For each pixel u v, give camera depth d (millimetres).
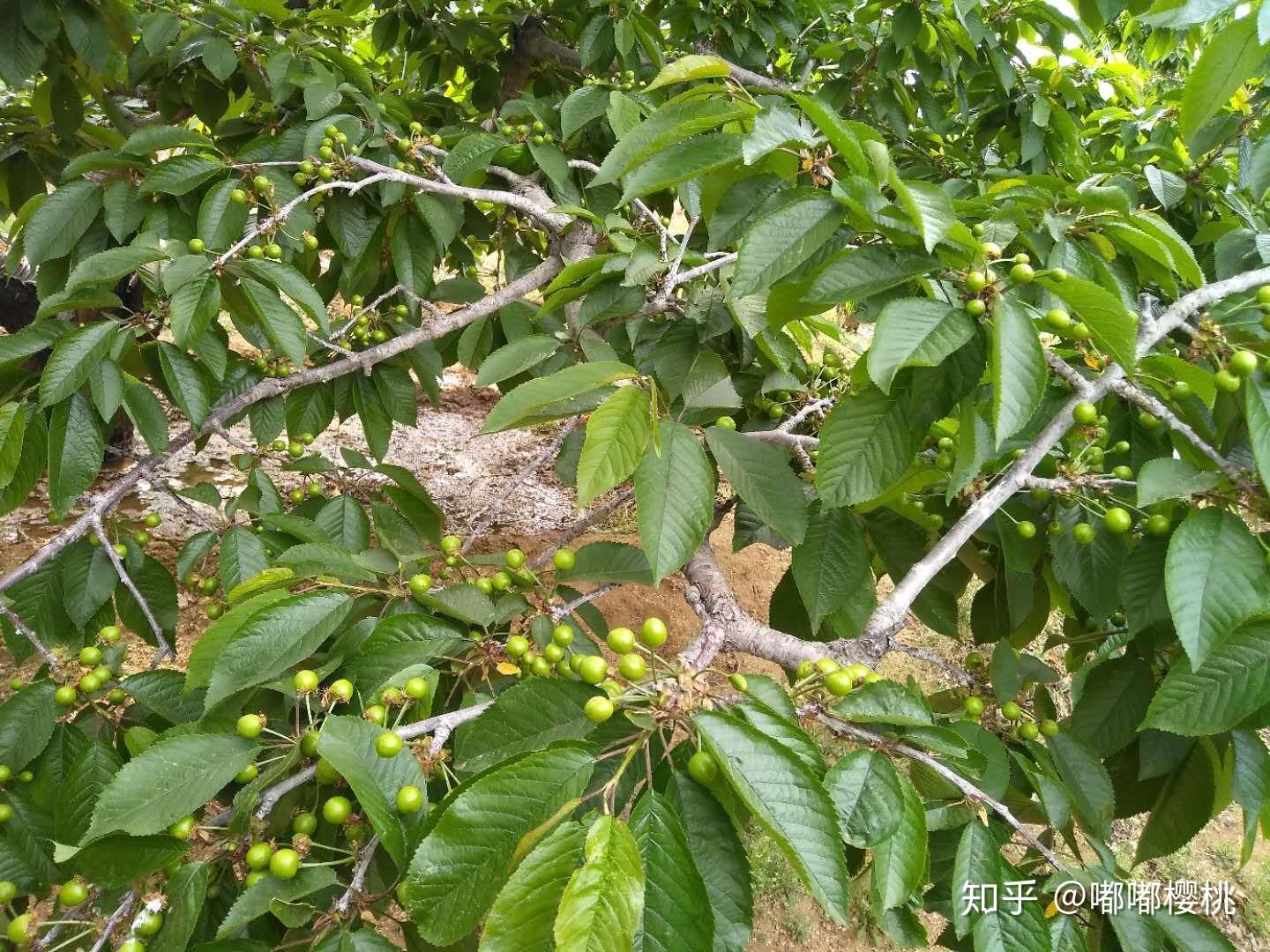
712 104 1704
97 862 1354
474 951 1572
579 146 3756
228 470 6910
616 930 953
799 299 1553
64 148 4117
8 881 1780
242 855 1438
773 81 3855
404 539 2256
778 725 1220
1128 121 4398
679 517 1493
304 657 1662
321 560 1883
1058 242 2037
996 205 2137
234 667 1603
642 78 4539
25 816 1878
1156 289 2717
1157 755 2061
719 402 2152
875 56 4082
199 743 1440
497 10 5066
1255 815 1893
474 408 8828
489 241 4375
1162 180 2943
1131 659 2109
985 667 2053
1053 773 1744
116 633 2180
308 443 3229
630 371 1467
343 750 1347
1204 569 1410
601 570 2068
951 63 3934
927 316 1383
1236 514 1462
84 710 2000
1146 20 1667
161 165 2662
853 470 1589
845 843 1255
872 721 1336
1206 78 1928
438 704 1963
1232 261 2549
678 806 1213
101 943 1295
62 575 2369
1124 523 1931
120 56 4387
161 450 2332
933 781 1494
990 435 1813
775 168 1824
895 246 1561
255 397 2650
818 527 2250
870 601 2506
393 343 2885
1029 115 4082
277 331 2232
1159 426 2143
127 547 2510
